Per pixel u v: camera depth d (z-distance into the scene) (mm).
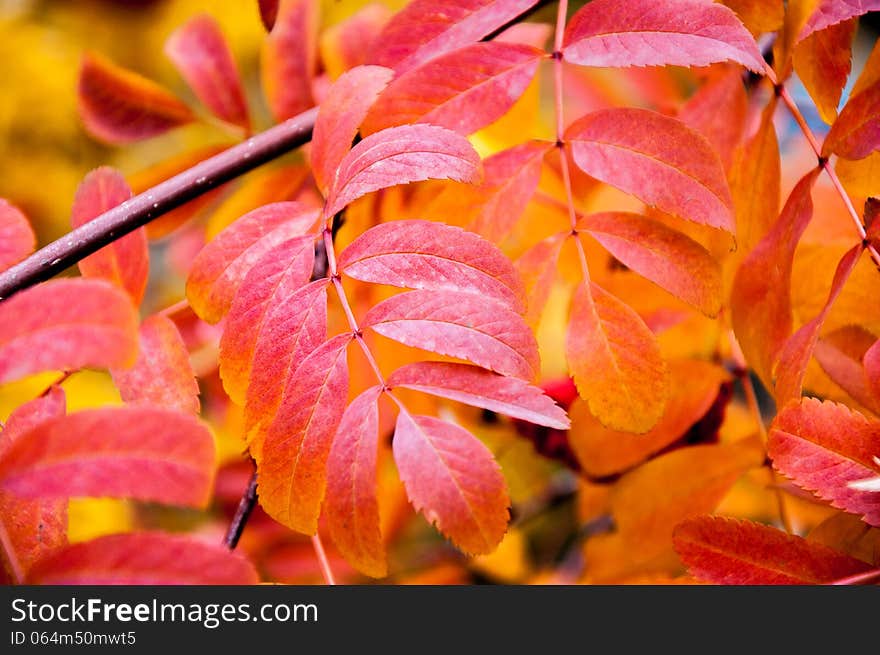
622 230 339
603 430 387
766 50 381
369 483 305
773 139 351
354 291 375
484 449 303
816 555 318
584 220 342
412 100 341
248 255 336
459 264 316
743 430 405
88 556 288
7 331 296
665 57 329
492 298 312
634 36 334
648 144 334
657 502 384
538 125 401
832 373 348
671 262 336
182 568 289
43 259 352
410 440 304
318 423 308
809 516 392
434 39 350
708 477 384
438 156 319
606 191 409
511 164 343
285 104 432
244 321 321
